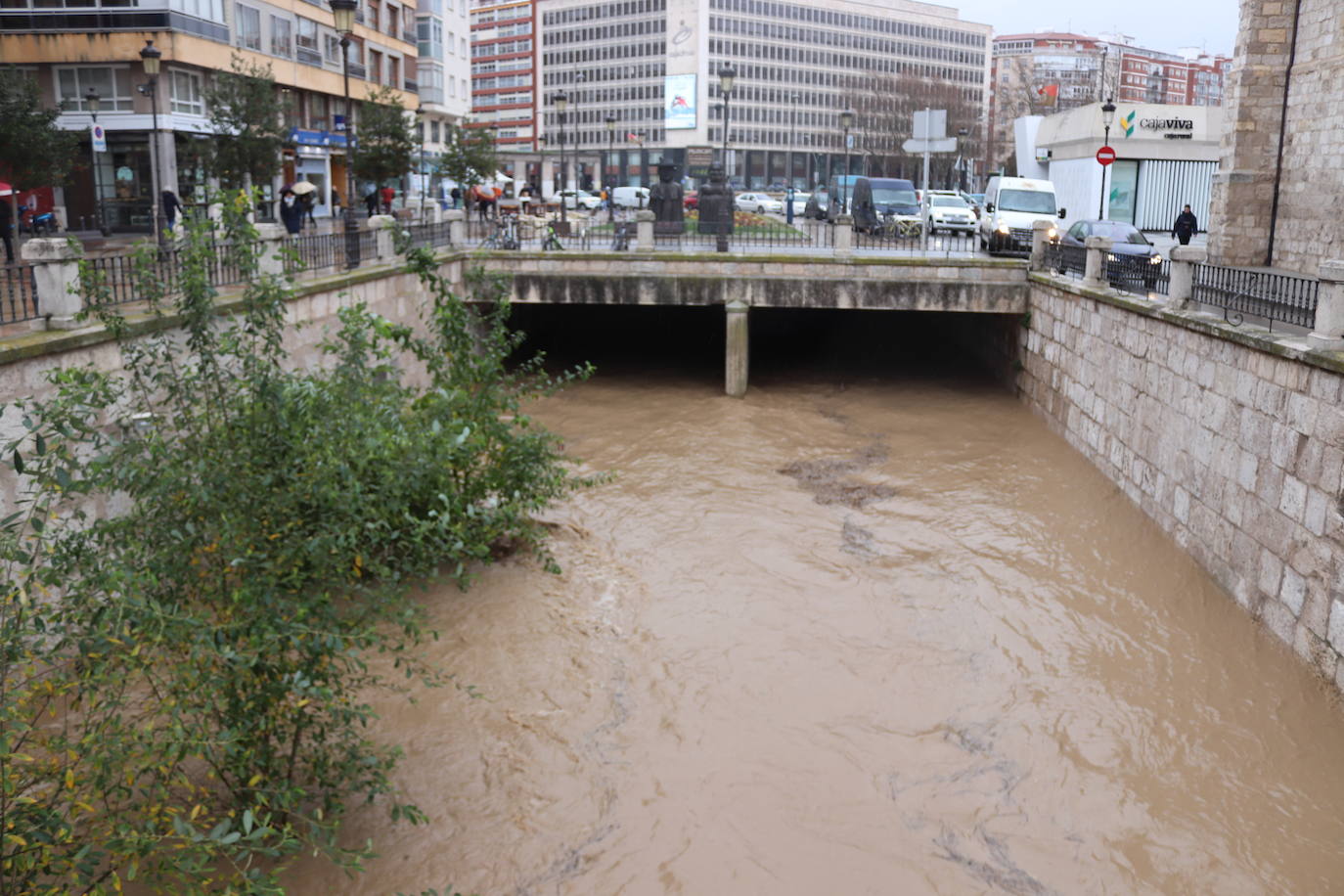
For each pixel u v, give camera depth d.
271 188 35.69
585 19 124.44
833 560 13.84
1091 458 17.17
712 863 8.02
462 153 33.34
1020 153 47.69
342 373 9.68
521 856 8.02
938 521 15.26
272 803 6.78
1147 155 37.91
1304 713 9.93
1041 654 11.34
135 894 6.84
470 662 10.90
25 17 31.44
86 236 30.20
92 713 6.30
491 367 13.12
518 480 12.81
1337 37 20.80
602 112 124.94
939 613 12.30
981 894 7.77
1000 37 167.50
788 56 118.81
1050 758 9.48
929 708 10.29
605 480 14.27
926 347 28.45
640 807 8.67
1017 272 21.56
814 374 25.05
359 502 8.14
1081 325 17.92
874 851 8.20
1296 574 10.56
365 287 17.45
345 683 9.83
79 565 6.66
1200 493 12.86
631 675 10.82
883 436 19.69
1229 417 12.14
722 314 29.33
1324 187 21.28
